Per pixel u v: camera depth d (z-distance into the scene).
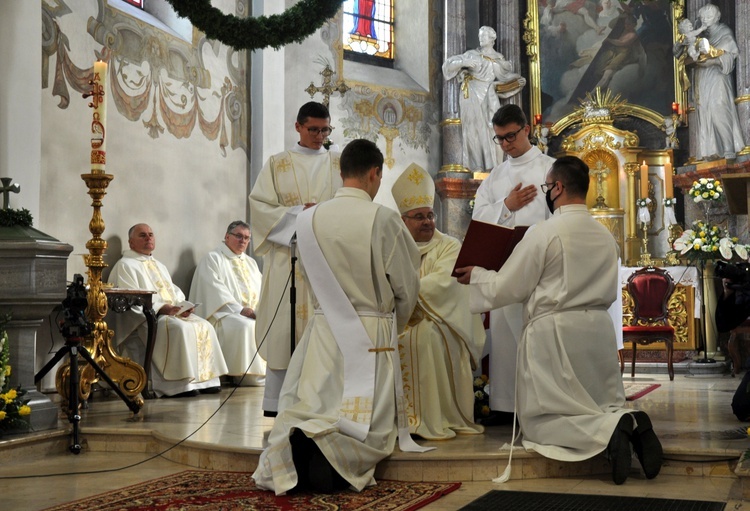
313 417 4.33
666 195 12.88
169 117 9.59
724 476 4.50
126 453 5.57
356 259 4.49
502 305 4.73
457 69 13.41
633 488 4.21
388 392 4.48
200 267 9.38
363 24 13.52
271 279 5.68
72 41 8.20
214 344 8.57
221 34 7.32
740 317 5.68
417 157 13.39
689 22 12.76
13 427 5.39
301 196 5.75
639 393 8.16
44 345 7.45
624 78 13.70
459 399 5.34
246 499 4.01
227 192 10.62
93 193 6.50
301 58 12.20
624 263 13.21
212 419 6.20
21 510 3.87
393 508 3.79
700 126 12.63
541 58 14.05
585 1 13.91
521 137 5.84
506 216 5.76
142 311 8.03
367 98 12.93
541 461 4.56
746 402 5.82
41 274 5.60
